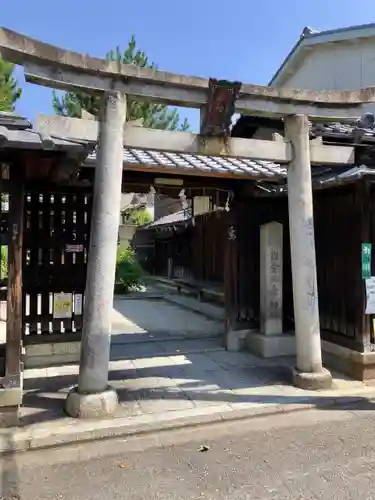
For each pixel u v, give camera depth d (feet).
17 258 14.90
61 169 16.92
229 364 22.61
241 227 25.90
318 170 23.04
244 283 25.95
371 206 20.39
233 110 17.01
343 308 21.13
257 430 14.75
